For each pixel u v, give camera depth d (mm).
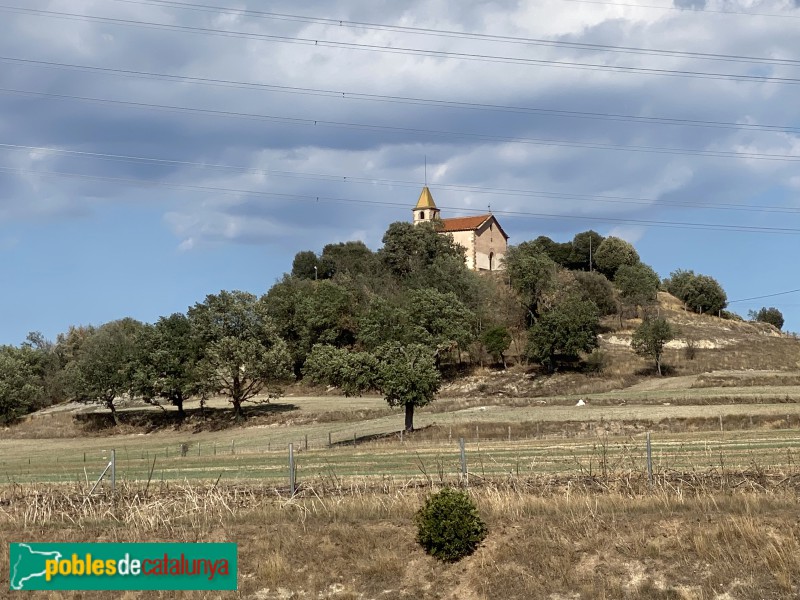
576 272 158250
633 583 23250
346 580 24391
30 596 24125
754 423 63688
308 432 87375
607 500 27734
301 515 27938
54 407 126938
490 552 24734
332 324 133750
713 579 22938
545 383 111812
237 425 101312
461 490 28625
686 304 171875
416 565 24719
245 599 23734
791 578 22578
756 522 24844
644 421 66062
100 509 29938
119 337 123500
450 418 79125
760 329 160125
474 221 179125
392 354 74000
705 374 107250
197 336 110062
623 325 148625
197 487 34688
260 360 104750
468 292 140500
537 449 49812
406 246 167375
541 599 22891
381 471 41500
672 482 31172
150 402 109562
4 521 29141
